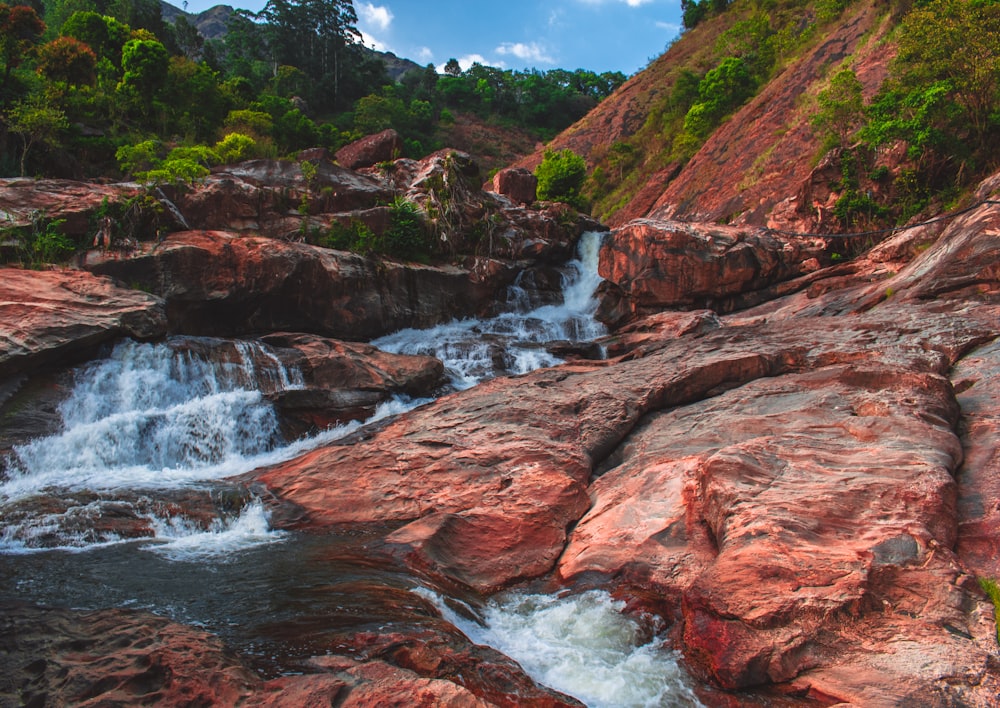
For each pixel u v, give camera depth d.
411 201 22.92
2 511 9.12
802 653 5.57
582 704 5.15
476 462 10.53
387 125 68.31
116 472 11.25
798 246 21.91
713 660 5.75
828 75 33.03
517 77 106.62
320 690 4.90
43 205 15.80
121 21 44.56
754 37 51.84
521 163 69.19
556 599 7.54
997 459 8.02
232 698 4.82
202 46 60.75
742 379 12.59
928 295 14.27
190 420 12.47
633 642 6.47
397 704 4.81
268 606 6.70
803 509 7.08
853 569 6.03
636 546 7.96
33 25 23.88
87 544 8.79
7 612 6.21
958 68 19.70
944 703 4.87
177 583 7.39
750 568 6.29
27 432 10.95
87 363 12.41
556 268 25.72
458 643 5.81
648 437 11.24
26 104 21.55
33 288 12.86
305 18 78.88
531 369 17.95
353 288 18.97
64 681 4.96
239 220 19.42
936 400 9.43
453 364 17.80
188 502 10.02
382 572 7.80
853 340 13.07
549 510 9.17
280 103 38.75
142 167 22.20
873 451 8.21
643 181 46.72
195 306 16.39
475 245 23.88
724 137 38.25
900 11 30.16
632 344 18.78
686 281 21.75
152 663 5.21
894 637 5.50
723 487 7.83
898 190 20.91
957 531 6.90
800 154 29.28
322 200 21.17
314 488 10.71
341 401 14.15
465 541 8.66
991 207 14.76
